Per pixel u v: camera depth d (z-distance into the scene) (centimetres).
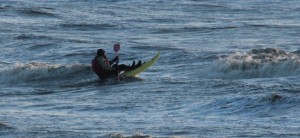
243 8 15475
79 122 4709
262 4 16250
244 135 4106
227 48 9206
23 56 8981
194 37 10719
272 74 6525
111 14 14125
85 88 6425
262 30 11381
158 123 4584
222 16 14175
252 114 4762
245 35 10844
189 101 5369
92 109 5300
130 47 9381
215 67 6825
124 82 6538
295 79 6188
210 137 4094
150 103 5397
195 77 6788
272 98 4956
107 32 11631
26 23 12538
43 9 14050
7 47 9606
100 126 4541
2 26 12056
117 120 4759
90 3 15725
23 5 15088
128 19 13362
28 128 4500
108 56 8888
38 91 6400
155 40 10394
